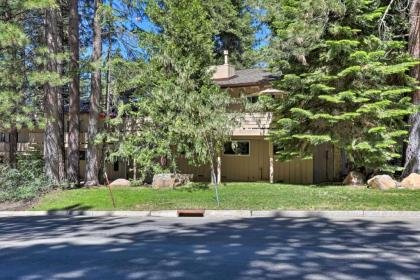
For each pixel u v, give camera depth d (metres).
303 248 8.61
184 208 15.19
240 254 8.13
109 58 22.80
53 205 17.30
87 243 9.59
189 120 19.25
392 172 20.20
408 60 19.55
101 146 24.67
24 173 20.23
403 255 7.91
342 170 24.30
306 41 18.20
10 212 16.88
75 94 23.28
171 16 20.36
